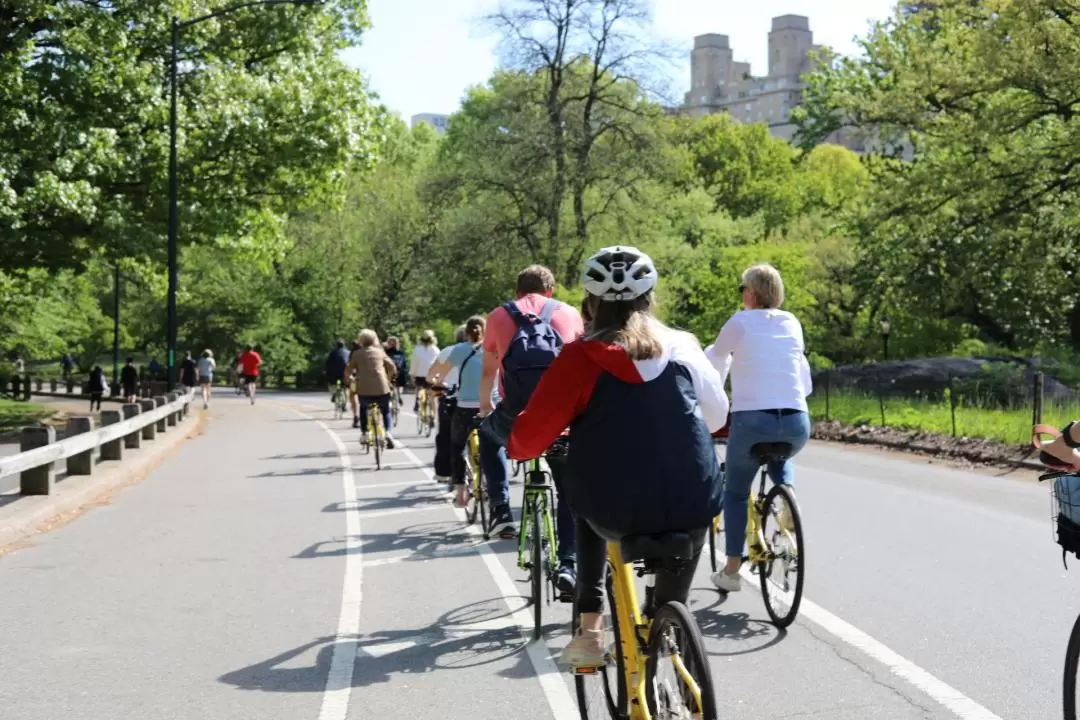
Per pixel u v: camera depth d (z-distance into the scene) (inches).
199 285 2738.7
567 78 1931.6
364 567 362.6
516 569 356.2
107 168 1103.6
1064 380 1105.4
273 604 310.7
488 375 307.3
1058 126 1227.2
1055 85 1133.1
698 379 166.2
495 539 412.2
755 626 275.1
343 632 279.3
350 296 2684.5
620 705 175.6
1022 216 1235.2
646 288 165.9
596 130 1941.4
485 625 284.5
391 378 720.3
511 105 1943.9
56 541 419.8
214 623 289.6
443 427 510.0
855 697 217.9
